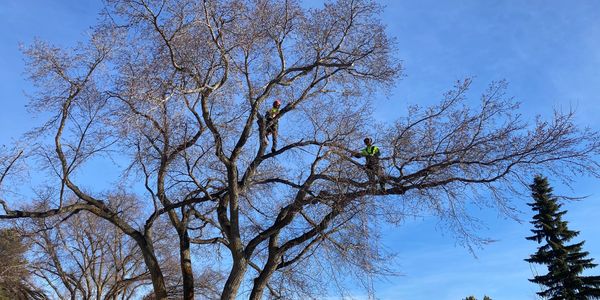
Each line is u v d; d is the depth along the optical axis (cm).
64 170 1453
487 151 1277
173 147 1445
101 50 1398
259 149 1545
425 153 1305
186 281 1552
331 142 1403
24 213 1451
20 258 2655
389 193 1342
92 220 2866
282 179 1589
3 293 2591
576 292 3841
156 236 2358
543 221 4053
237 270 1393
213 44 1442
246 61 1506
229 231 1510
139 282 2961
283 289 1456
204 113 1458
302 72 1622
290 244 1402
